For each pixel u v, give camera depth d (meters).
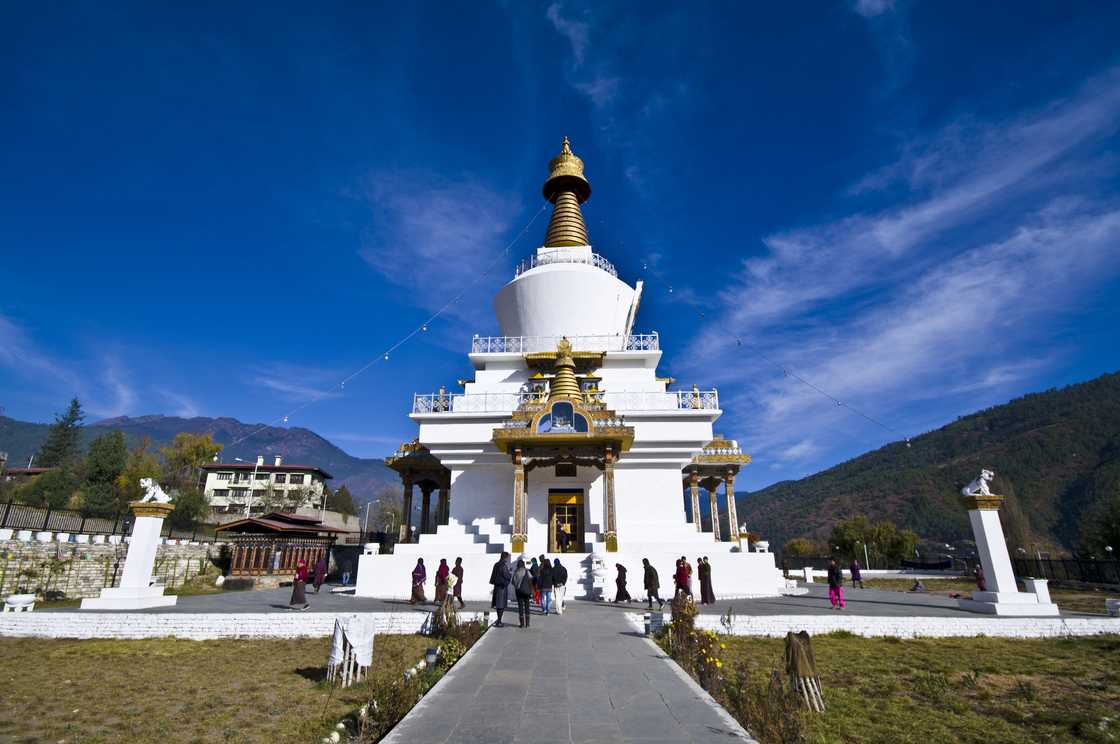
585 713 7.04
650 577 18.16
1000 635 16.09
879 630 16.17
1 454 60.88
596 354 27.94
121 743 8.70
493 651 11.01
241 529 32.97
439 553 23.06
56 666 13.34
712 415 25.47
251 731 9.14
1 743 8.73
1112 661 13.41
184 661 13.77
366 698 10.77
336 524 70.00
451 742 6.02
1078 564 30.69
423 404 27.06
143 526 18.98
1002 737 8.89
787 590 25.59
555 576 16.89
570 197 35.53
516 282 30.72
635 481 25.86
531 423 23.39
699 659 9.84
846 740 8.77
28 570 22.81
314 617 16.39
